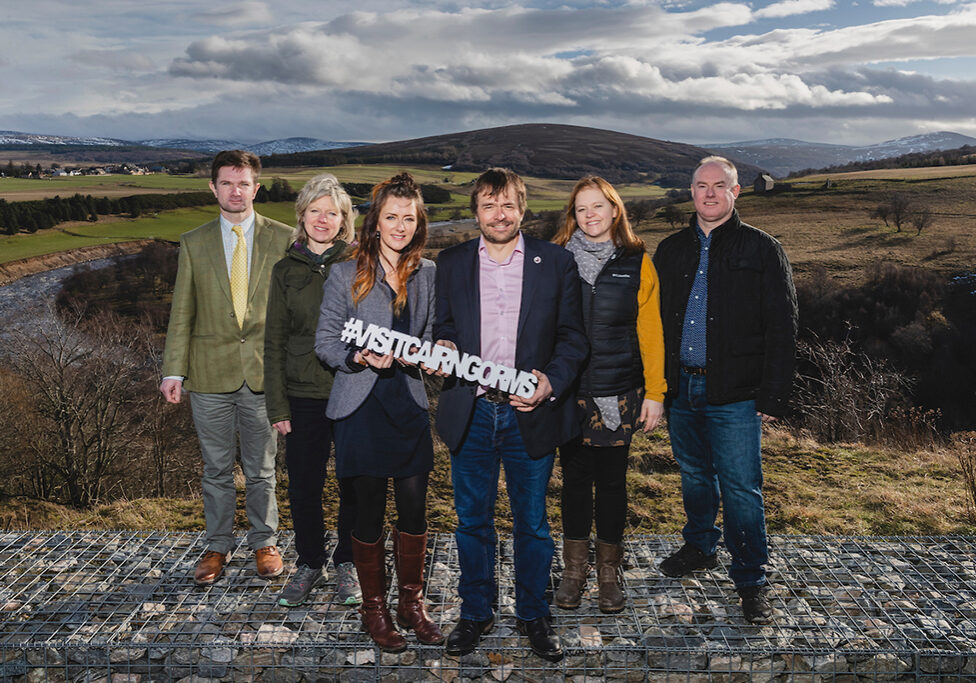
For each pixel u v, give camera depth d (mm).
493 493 2645
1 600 3002
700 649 2594
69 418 18078
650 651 2594
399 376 2561
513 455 2568
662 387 2814
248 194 3031
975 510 4418
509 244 2545
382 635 2570
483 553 2627
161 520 4508
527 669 2596
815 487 5121
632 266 2738
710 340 2830
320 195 2777
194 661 2617
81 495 17984
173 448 19422
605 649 2586
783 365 2758
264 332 2967
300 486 2928
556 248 2562
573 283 2586
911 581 3191
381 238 2564
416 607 2660
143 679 2641
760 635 2709
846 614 2887
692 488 3172
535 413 2490
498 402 2516
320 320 2609
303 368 2844
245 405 3121
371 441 2514
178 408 19781
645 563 3350
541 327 2510
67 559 3402
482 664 2590
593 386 2746
